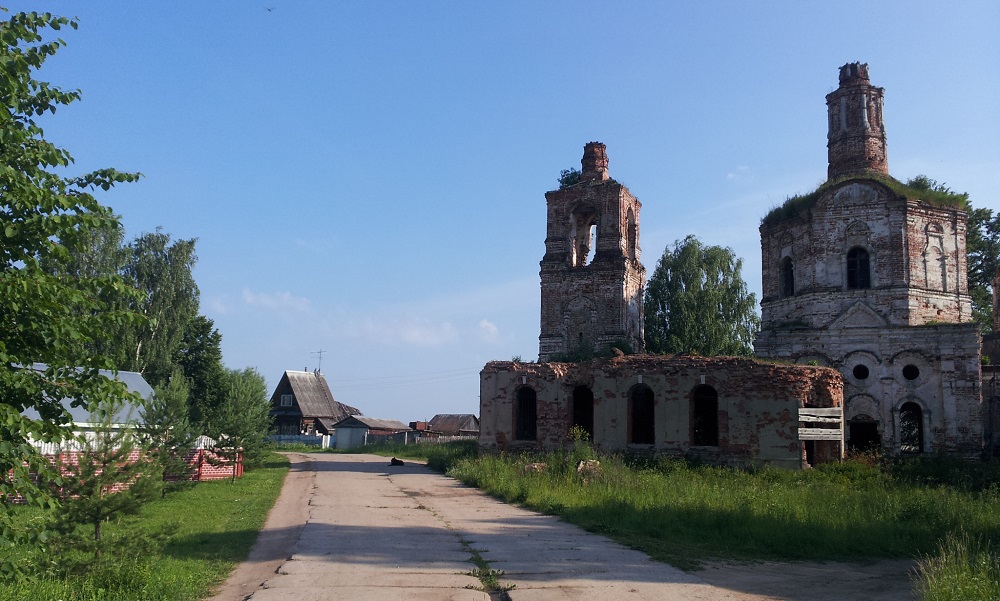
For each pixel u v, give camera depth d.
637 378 30.30
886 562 13.84
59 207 8.59
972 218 50.16
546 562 12.48
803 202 36.25
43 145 8.97
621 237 41.47
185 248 50.25
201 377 51.03
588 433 32.19
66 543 11.36
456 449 41.06
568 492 20.78
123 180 9.58
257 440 33.25
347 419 73.69
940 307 34.03
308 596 9.89
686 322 53.81
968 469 27.61
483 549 13.60
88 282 9.12
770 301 37.47
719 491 20.45
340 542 14.02
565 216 42.62
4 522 8.42
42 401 9.14
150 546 11.87
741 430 28.47
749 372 28.72
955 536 14.95
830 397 28.86
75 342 9.65
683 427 29.30
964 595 9.71
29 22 8.64
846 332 33.94
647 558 13.13
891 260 34.03
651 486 21.41
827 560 13.89
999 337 40.94
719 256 56.19
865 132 37.31
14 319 8.62
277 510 19.44
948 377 32.38
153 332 47.72
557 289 41.84
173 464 22.75
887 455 30.97
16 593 9.61
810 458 30.03
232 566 12.30
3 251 8.54
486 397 33.31
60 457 12.11
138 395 9.77
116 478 12.51
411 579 11.01
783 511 17.23
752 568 12.87
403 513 18.64
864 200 34.75
